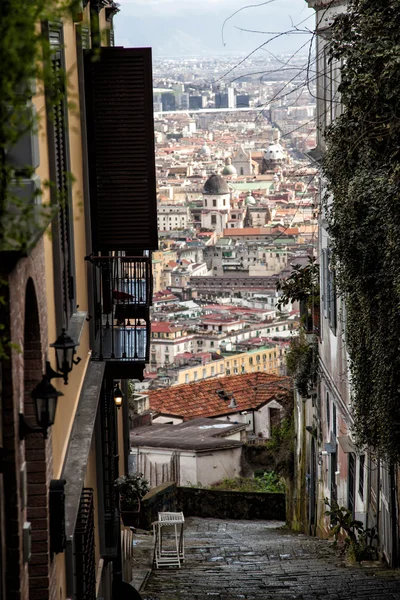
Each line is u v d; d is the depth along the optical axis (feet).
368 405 65.77
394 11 53.78
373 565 76.38
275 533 118.73
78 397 46.65
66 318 40.32
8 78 21.48
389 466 64.54
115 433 75.20
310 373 110.32
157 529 92.58
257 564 85.35
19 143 27.63
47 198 35.35
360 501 85.35
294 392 128.98
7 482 28.55
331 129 60.75
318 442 107.96
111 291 59.16
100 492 57.57
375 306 60.08
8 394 27.89
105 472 59.57
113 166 54.49
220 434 180.65
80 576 43.06
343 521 82.43
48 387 29.32
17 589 28.86
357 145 57.57
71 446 43.24
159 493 121.39
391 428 59.11
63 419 40.11
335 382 95.14
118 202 54.65
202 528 124.47
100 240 54.90
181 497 137.59
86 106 54.24
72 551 39.29
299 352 115.24
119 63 54.19
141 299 59.57
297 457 125.18
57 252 37.50
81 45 52.54
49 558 33.40
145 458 166.81
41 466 32.99
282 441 134.82
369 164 58.23
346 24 55.72
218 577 78.69
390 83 52.31
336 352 94.22
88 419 46.26
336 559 84.07
